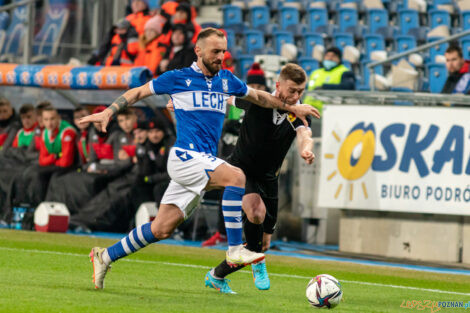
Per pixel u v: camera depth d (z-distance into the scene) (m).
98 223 38.41
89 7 51.59
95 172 38.84
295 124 19.53
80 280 20.03
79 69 37.81
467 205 31.61
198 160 17.41
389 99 34.31
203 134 17.72
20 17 50.25
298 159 39.06
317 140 38.28
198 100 17.59
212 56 17.42
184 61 38.91
